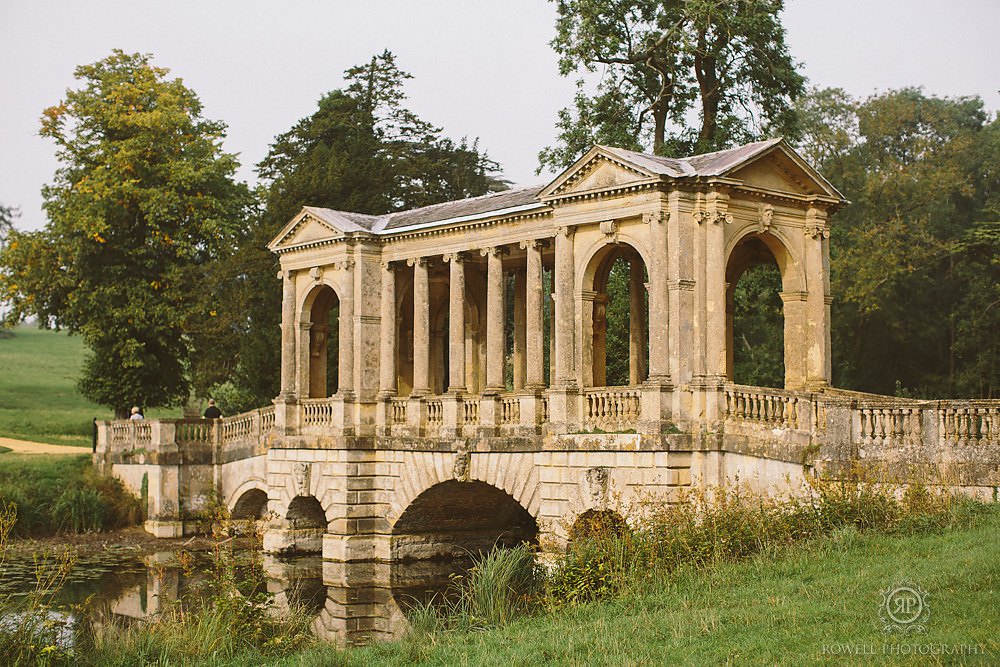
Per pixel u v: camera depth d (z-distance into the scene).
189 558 32.53
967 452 27.39
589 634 22.09
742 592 23.30
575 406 37.97
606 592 25.81
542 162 56.91
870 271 61.66
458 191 76.19
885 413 28.94
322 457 47.12
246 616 27.62
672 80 55.69
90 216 60.22
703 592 23.98
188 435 54.66
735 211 36.59
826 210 39.09
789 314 38.41
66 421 84.25
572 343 38.25
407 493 45.06
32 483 54.62
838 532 25.86
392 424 46.53
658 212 35.66
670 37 53.16
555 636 22.42
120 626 32.22
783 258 38.44
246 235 66.00
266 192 67.50
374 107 76.44
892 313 65.75
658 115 56.47
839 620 20.12
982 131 77.88
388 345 47.06
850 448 29.55
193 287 62.94
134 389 62.34
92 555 48.81
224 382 67.50
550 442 38.12
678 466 34.88
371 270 47.31
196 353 65.88
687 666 18.95
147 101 64.12
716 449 34.66
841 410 29.86
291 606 36.22
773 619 20.75
